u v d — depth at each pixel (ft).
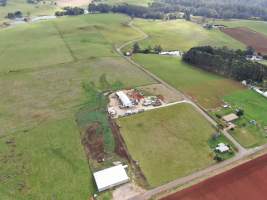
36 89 261.85
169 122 210.38
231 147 184.96
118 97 245.24
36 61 336.90
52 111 224.74
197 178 159.43
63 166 166.61
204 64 320.91
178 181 157.48
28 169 163.84
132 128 203.00
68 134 195.93
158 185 154.81
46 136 193.57
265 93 255.09
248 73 281.33
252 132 201.16
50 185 153.07
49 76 290.97
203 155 177.37
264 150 183.11
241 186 154.61
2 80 281.13
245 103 241.35
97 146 184.14
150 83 278.46
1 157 172.76
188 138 192.95
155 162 171.12
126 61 343.26
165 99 244.63
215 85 276.62
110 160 172.04
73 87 265.75
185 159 173.78
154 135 195.72
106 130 200.03
